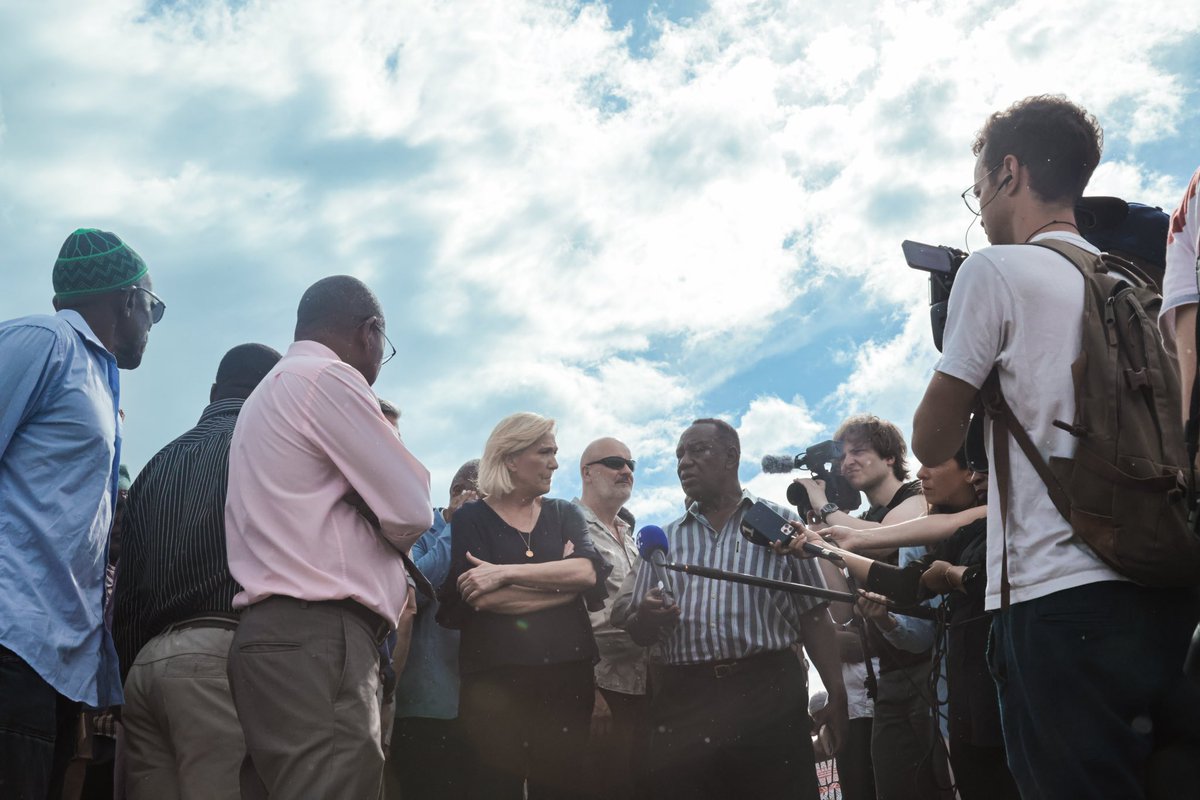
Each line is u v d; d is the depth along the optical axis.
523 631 4.74
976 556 3.62
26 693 2.91
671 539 5.36
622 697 5.62
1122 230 3.13
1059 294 2.45
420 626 5.23
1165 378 2.33
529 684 4.67
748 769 4.80
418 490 3.16
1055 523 2.34
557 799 4.69
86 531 3.16
